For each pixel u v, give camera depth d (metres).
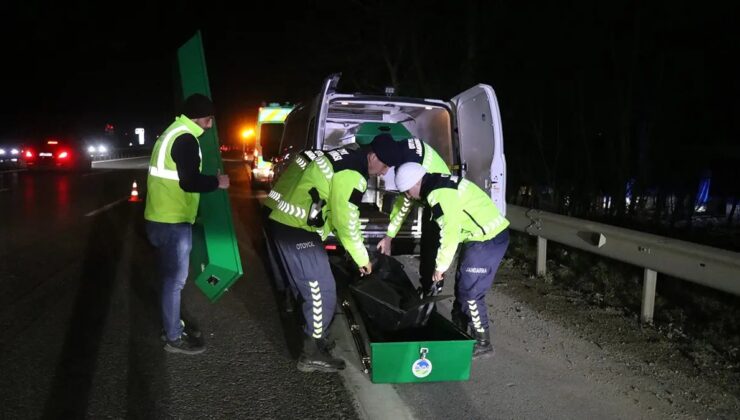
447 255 4.23
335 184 4.02
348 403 3.81
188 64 5.02
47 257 7.42
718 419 3.69
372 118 7.77
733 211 10.71
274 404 3.77
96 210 11.62
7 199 13.27
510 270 7.29
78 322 5.09
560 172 11.49
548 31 12.02
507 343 4.88
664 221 10.24
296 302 5.05
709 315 5.46
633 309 5.73
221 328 5.10
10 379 3.99
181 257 4.31
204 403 3.76
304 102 7.73
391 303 4.41
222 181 4.22
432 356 4.01
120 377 4.07
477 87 6.09
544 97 12.11
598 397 3.94
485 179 6.04
